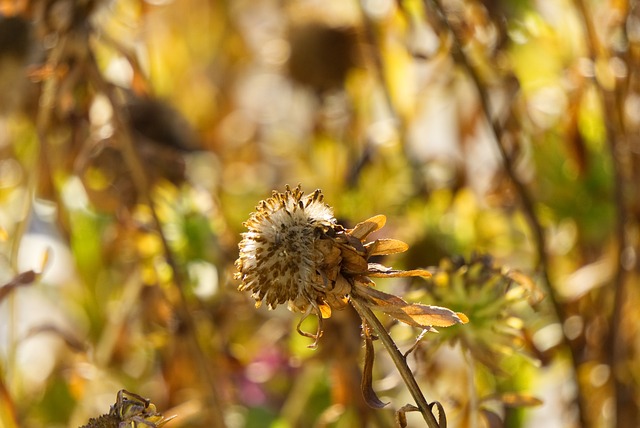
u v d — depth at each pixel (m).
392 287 0.59
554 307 0.57
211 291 0.61
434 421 0.43
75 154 0.61
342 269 0.43
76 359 0.62
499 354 0.50
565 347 0.60
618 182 0.58
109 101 0.57
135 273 0.62
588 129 0.62
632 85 0.57
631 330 0.62
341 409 0.58
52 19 0.57
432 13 0.56
